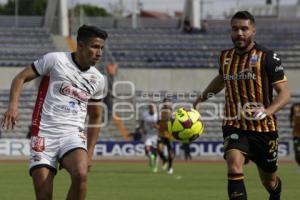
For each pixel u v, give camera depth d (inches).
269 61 871.1
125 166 2514.8
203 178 1900.8
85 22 4434.1
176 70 3730.3
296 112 1967.3
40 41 3996.1
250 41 885.8
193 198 1338.6
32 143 790.5
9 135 3294.8
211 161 2965.1
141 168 2393.0
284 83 869.2
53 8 4143.7
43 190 770.8
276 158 905.5
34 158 784.3
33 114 804.0
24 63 3690.9
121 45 4069.9
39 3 4736.7
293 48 4077.3
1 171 2133.4
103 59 3713.1
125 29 4264.3
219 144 3171.8
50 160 784.3
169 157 2130.9
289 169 2395.4
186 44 4119.1
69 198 767.7
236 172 845.2
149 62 3846.0
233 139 874.8
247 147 875.4
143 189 1535.4
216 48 4089.6
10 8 4729.3
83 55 790.5
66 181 1720.0
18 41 3951.8
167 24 4589.1
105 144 3125.0
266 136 882.8
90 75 805.9
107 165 2583.7
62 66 796.0
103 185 1640.0
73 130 795.4
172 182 1750.7
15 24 4276.6
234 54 895.7
